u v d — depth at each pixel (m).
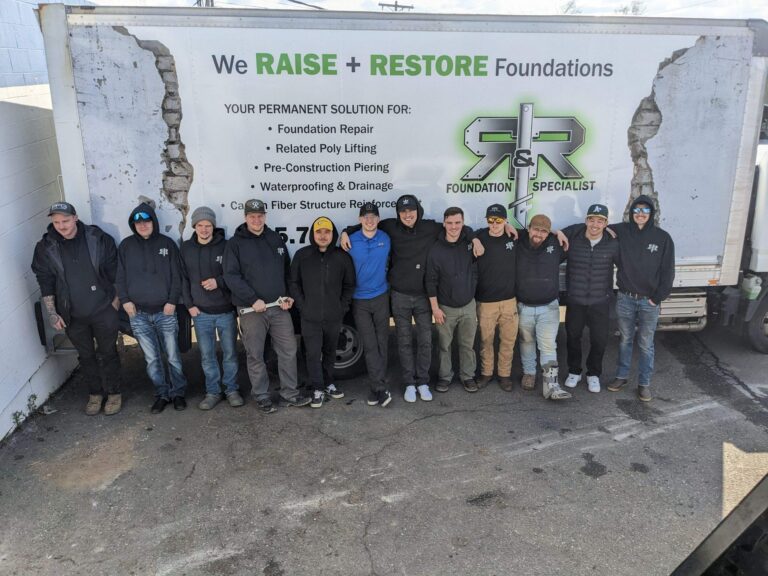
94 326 4.68
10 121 4.74
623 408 4.98
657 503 3.76
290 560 3.29
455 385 5.39
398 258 4.83
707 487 3.92
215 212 4.75
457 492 3.86
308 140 4.71
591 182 5.12
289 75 4.56
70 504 3.76
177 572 3.21
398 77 4.68
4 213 4.55
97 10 4.29
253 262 4.58
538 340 5.06
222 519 3.62
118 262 4.62
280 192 4.79
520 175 5.02
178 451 4.35
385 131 4.77
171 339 4.80
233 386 5.02
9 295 4.56
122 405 5.02
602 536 3.47
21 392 4.70
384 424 4.71
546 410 4.94
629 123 5.04
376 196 4.91
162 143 4.57
